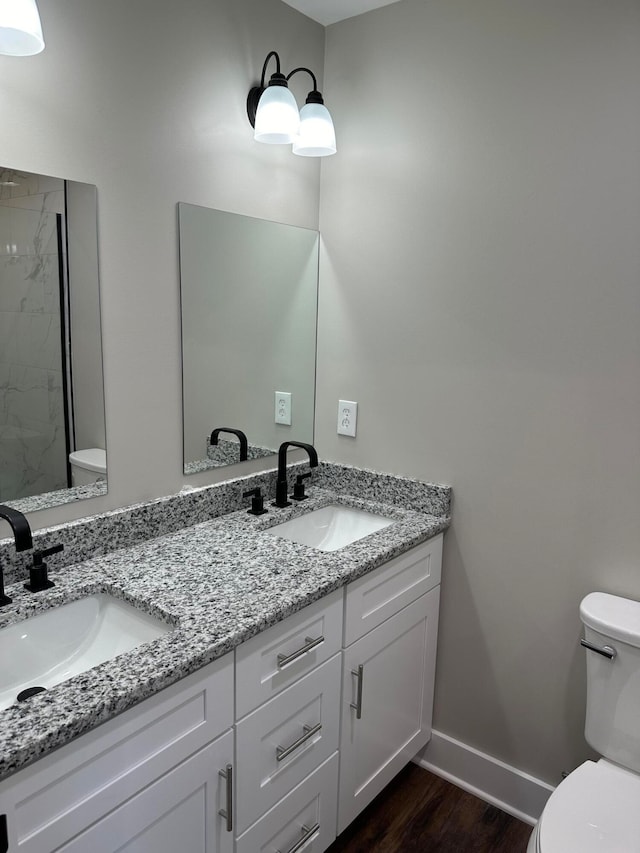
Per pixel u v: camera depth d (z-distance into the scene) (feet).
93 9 4.74
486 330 6.07
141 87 5.15
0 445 4.55
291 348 7.04
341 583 4.97
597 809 4.53
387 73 6.40
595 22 5.15
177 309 5.72
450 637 6.79
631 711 5.15
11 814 3.07
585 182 5.36
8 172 4.37
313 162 6.94
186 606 4.39
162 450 5.78
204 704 4.02
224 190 6.00
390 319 6.71
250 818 4.58
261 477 6.76
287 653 4.66
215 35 5.68
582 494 5.72
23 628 4.31
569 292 5.55
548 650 6.14
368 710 5.82
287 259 6.80
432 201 6.24
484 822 6.38
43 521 4.91
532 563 6.11
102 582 4.75
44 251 4.65
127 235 5.21
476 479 6.33
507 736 6.54
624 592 5.61
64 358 4.88
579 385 5.60
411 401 6.67
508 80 5.65
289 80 6.48
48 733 3.09
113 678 3.55
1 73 4.26
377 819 6.41
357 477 7.13
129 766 3.61
